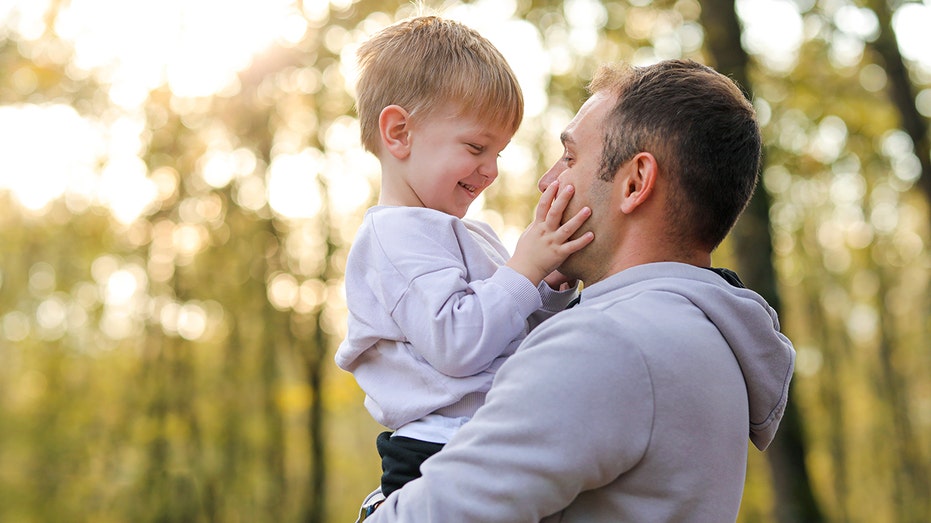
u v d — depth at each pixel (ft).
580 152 5.69
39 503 36.91
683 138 5.33
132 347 31.76
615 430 4.69
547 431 4.65
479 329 5.46
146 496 30.96
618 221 5.52
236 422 31.14
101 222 31.91
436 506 4.73
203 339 31.37
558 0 25.95
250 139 29.30
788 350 5.43
